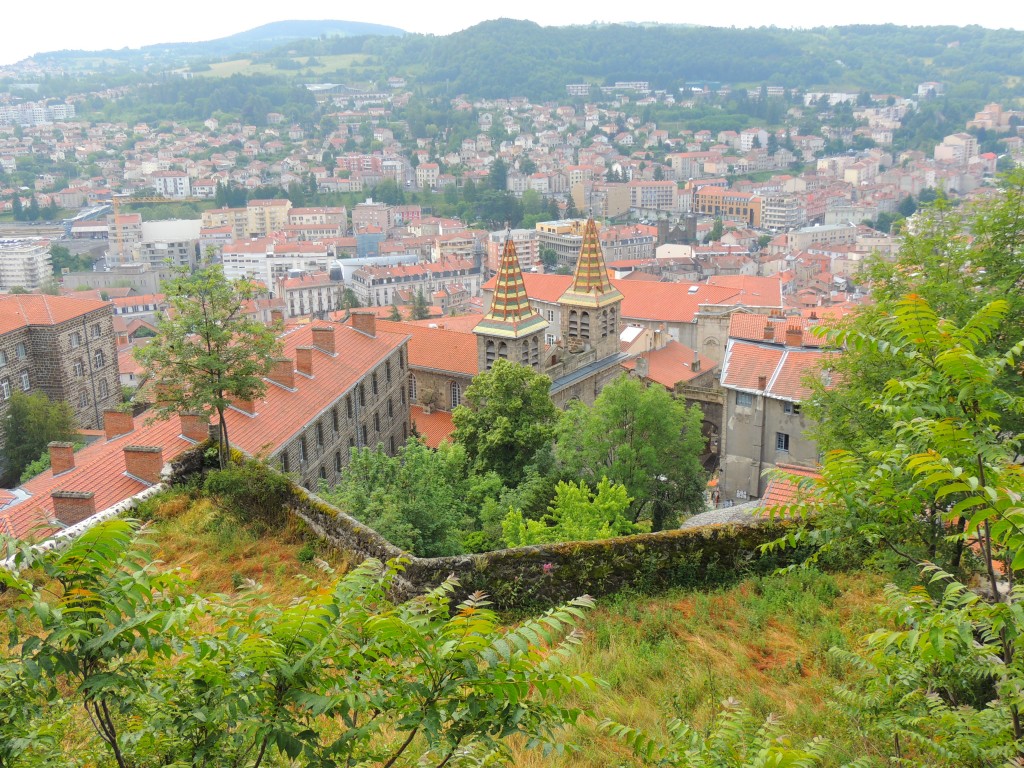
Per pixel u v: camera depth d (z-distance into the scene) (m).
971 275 35.97
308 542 33.25
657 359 99.75
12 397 98.06
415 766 13.86
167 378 39.72
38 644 10.34
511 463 59.78
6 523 38.12
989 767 13.65
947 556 24.39
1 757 11.77
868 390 35.41
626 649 24.55
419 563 27.94
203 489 37.09
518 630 11.34
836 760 18.42
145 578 10.84
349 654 11.16
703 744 12.98
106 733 12.09
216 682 11.38
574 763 18.94
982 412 13.40
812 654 24.12
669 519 59.19
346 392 60.53
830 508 17.58
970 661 13.37
